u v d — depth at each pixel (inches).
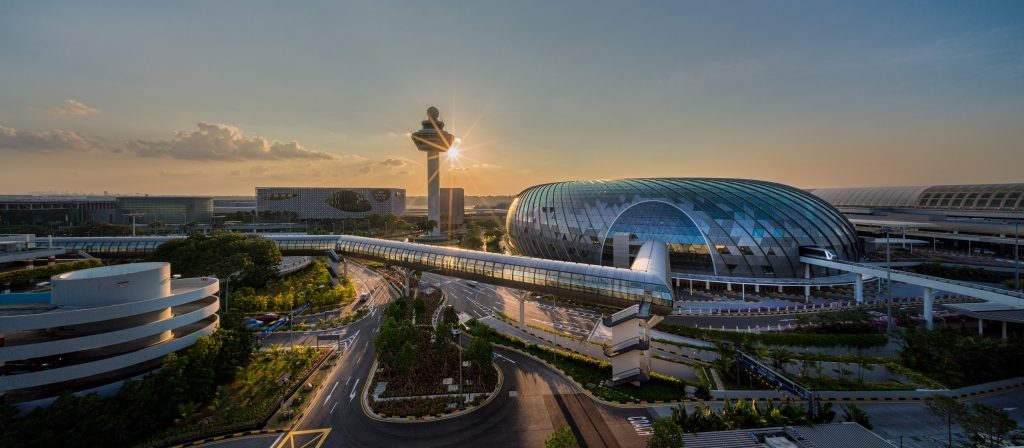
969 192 7234.3
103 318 2165.4
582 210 5649.6
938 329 3161.9
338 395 2511.1
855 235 5182.1
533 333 3563.0
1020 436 1771.7
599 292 3329.2
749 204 4904.0
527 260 3875.5
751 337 3193.9
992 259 5605.3
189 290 2640.3
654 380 2596.0
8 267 3946.9
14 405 1892.2
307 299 4345.5
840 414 2172.7
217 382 2485.2
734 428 1856.5
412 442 2032.5
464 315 4099.4
